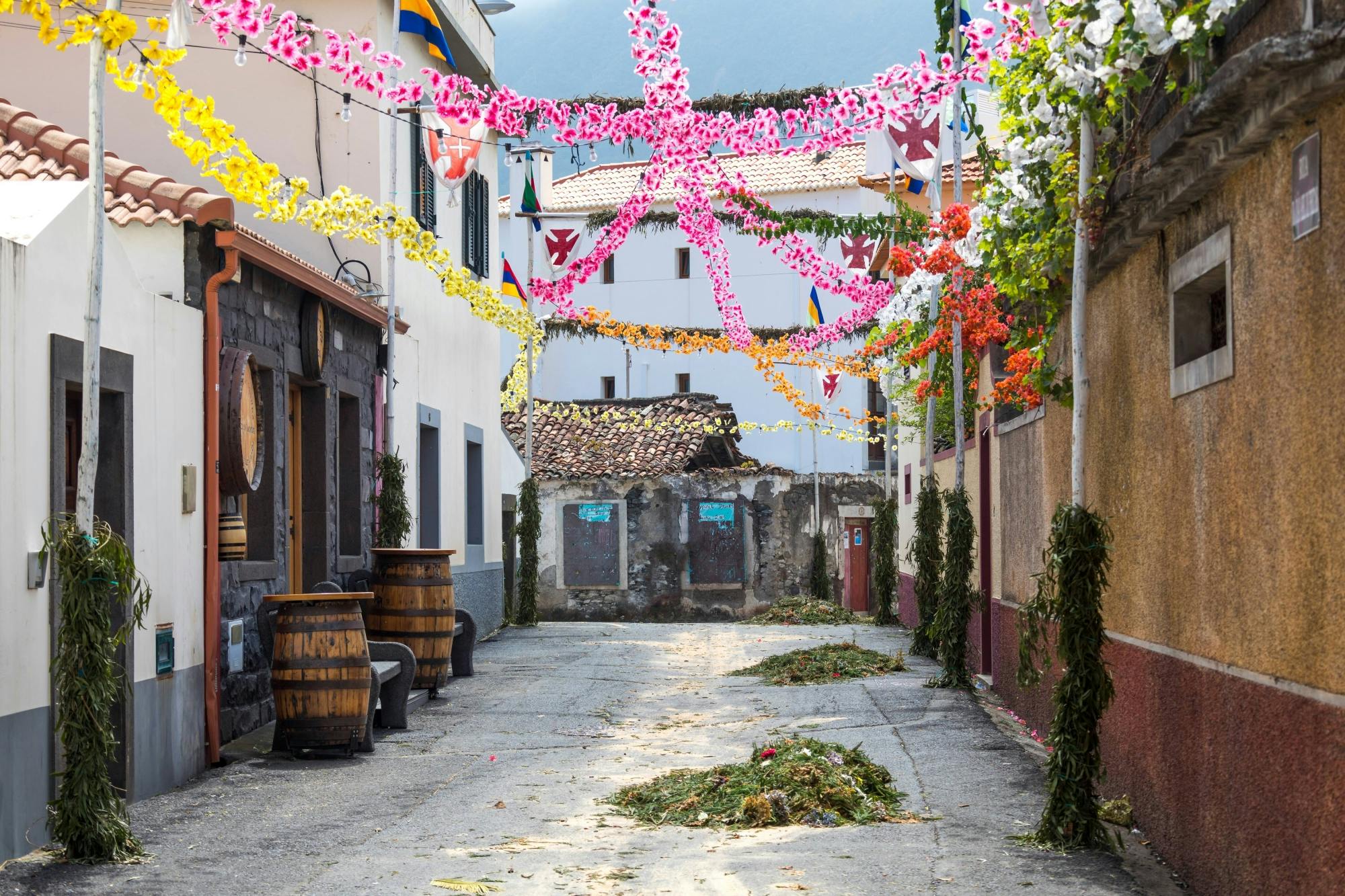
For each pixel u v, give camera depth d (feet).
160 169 53.36
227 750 34.27
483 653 62.49
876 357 83.66
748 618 103.65
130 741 27.71
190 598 31.76
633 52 41.65
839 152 153.99
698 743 36.19
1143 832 23.67
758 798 25.58
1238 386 18.57
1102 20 19.48
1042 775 29.09
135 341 28.84
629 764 32.81
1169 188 20.57
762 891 20.16
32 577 23.43
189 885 20.94
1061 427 32.65
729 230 157.28
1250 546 18.11
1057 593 23.99
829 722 38.78
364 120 53.83
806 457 155.22
